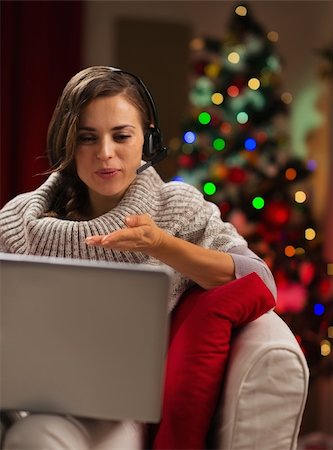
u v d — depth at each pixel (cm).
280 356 166
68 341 156
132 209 196
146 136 201
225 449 168
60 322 155
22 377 158
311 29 485
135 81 198
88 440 164
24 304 155
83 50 471
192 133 400
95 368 156
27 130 454
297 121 485
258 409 166
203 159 399
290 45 489
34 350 157
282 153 415
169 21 482
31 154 455
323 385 398
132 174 195
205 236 204
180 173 419
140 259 197
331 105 422
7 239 203
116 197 203
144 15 481
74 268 153
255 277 182
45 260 155
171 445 172
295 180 396
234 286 180
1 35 444
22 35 449
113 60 480
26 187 456
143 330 154
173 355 181
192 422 172
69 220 205
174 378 175
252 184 404
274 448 168
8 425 177
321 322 370
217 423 175
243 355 169
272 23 488
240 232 391
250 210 388
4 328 157
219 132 399
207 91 413
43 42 452
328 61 414
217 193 394
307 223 401
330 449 332
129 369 156
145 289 153
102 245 165
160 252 176
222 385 176
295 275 376
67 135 191
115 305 154
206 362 173
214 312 176
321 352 367
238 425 166
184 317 189
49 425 158
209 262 185
